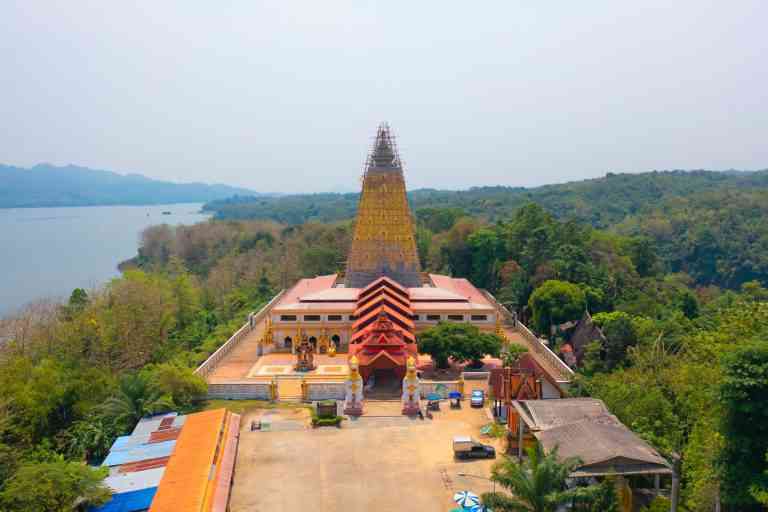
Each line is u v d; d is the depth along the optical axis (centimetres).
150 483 5497
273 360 9588
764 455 4506
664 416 5944
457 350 8638
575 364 9494
